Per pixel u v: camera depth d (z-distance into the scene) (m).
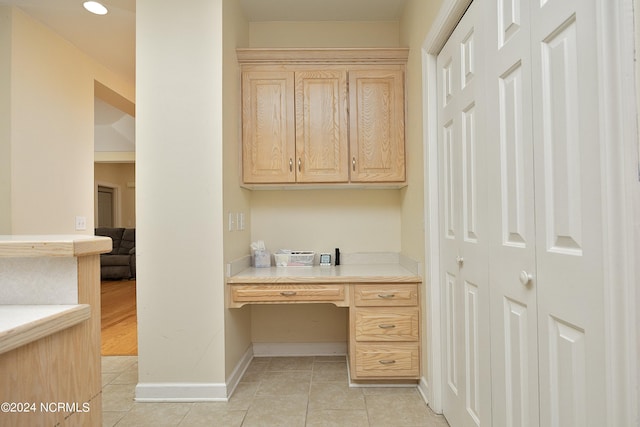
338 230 2.74
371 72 2.40
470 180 1.46
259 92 2.39
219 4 2.05
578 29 0.81
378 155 2.40
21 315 0.74
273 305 2.73
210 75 2.04
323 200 2.75
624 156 0.68
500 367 1.20
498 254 1.20
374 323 2.10
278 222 2.75
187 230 2.03
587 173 0.78
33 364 0.72
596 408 0.76
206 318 2.02
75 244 0.79
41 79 2.59
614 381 0.71
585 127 0.79
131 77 3.56
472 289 1.45
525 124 1.04
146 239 2.04
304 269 2.45
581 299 0.81
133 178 8.66
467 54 1.48
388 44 2.74
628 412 0.68
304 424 1.77
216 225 2.03
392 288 2.10
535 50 0.98
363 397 2.03
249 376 2.33
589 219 0.78
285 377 2.32
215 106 2.04
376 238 2.74
